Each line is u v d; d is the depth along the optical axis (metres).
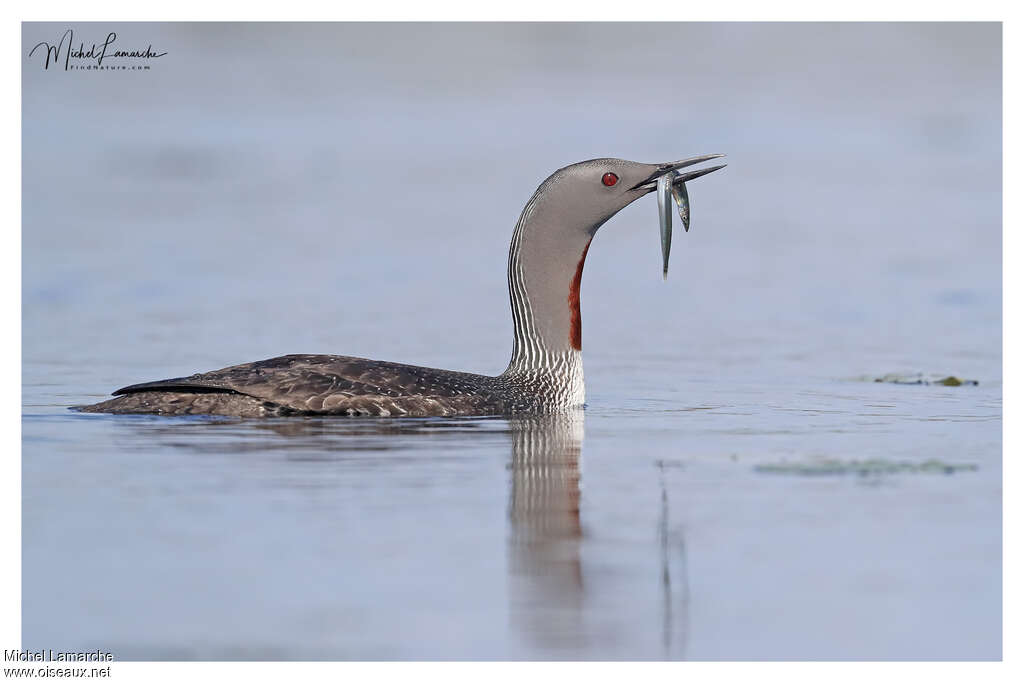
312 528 10.02
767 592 8.93
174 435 12.68
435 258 25.64
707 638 8.27
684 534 9.98
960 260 25.36
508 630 8.34
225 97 43.31
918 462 11.91
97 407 13.74
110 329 19.47
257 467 11.61
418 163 35.22
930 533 9.98
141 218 28.19
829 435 13.23
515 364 14.51
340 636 8.21
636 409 14.70
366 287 23.11
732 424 13.84
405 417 13.53
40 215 28.06
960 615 8.57
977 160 36.09
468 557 9.49
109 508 10.42
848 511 10.53
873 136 39.38
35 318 20.20
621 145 37.19
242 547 9.61
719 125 40.53
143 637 8.16
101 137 36.94
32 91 42.00
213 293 22.28
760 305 22.22
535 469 11.72
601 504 10.73
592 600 8.80
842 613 8.61
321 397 13.38
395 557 9.45
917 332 20.00
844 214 29.95
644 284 24.11
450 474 11.53
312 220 28.81
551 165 34.84
